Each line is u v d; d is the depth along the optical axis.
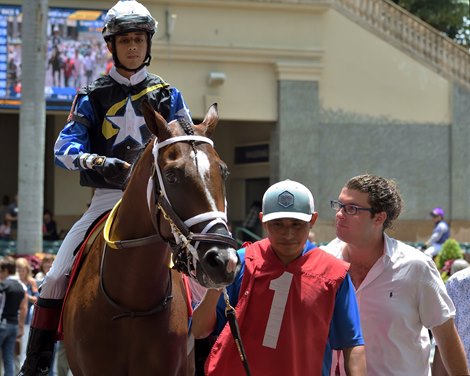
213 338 9.26
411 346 8.62
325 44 40.66
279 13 39.81
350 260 8.87
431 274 8.60
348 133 40.97
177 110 9.80
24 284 19.28
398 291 8.55
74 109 9.47
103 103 9.49
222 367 7.58
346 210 8.59
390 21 41.56
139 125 9.54
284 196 7.53
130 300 8.31
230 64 39.34
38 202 28.64
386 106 41.56
